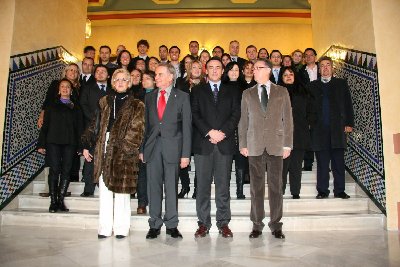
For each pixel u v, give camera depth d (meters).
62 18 6.40
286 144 3.58
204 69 6.03
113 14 10.88
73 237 3.61
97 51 11.48
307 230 3.97
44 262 2.79
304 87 4.62
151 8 10.57
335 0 5.91
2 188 4.40
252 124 3.64
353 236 3.68
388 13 4.45
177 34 11.47
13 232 3.83
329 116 4.60
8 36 4.69
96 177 3.55
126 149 3.48
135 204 4.48
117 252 3.07
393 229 4.00
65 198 4.50
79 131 4.55
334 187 4.61
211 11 10.71
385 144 4.20
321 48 6.73
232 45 6.72
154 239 3.52
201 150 3.60
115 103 3.68
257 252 3.06
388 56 4.37
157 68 3.73
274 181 3.59
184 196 4.75
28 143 5.02
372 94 4.48
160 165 3.62
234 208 4.34
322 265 2.71
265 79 3.73
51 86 5.28
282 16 10.79
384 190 4.14
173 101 3.66
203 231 3.62
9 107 4.59
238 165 4.53
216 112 3.67
